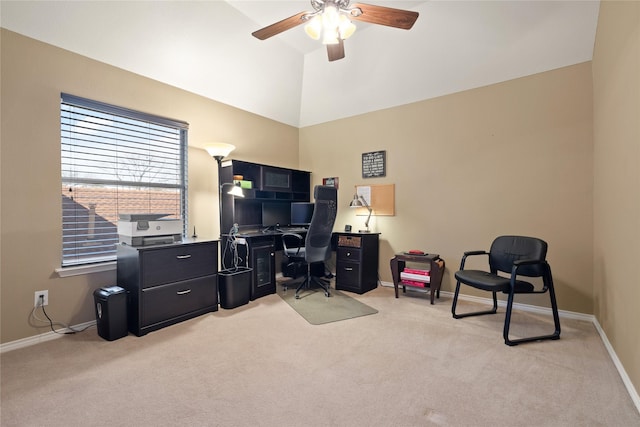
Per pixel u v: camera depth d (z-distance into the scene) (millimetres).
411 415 1422
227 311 2883
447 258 3389
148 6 2447
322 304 3096
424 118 3521
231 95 3574
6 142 2068
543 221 2814
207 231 3412
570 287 2686
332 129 4355
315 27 2143
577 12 2393
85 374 1771
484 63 2963
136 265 2322
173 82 3043
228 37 3008
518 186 2939
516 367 1848
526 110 2877
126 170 2779
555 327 2264
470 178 3217
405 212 3693
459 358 1963
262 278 3393
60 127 2311
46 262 2256
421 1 2746
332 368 1844
